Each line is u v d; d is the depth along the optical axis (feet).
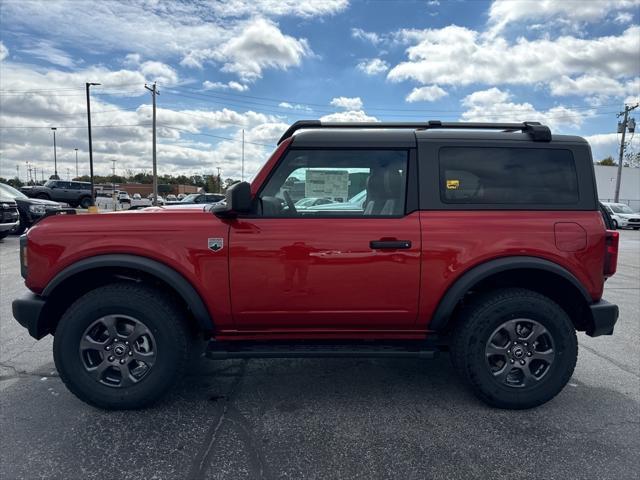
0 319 16.88
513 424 9.56
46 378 11.76
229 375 12.09
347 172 10.16
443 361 13.15
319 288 9.70
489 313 9.81
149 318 9.61
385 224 9.73
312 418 9.80
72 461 8.18
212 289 9.65
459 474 7.87
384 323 10.09
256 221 9.70
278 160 10.02
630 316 18.22
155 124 121.70
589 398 10.81
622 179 134.41
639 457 8.38
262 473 7.88
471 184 10.05
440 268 9.71
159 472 7.89
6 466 8.01
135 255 9.56
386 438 9.01
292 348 10.03
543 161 10.18
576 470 7.98
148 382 9.75
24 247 9.92
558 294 10.73
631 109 113.50
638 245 49.08
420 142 10.12
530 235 9.78
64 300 10.40
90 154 107.65
